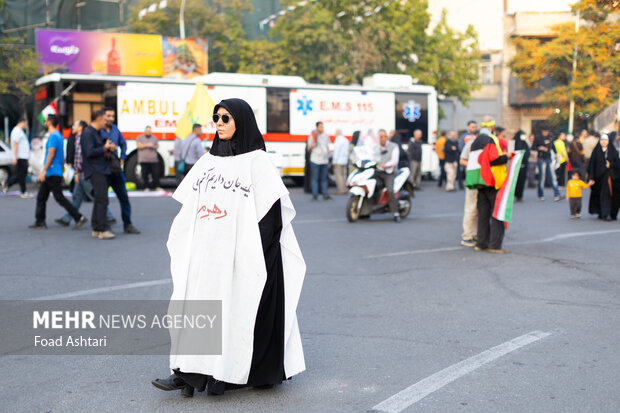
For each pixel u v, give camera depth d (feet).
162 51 97.45
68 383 15.58
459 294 24.57
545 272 28.55
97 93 69.15
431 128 83.92
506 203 32.81
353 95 79.82
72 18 100.12
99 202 37.01
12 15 97.04
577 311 22.00
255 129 14.55
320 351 17.93
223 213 14.14
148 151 66.13
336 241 37.19
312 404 14.21
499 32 138.21
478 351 17.79
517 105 137.69
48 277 27.22
